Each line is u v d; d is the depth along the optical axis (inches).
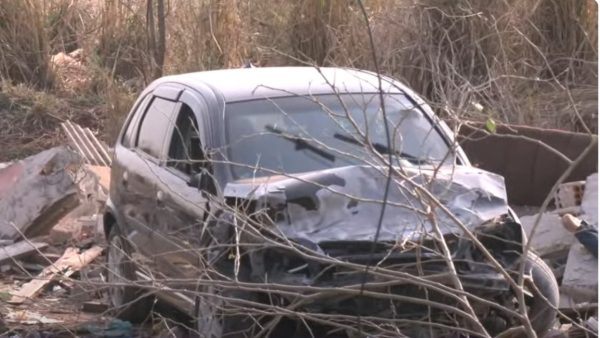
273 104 389.7
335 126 382.6
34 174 576.1
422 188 292.0
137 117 457.1
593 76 709.3
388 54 713.6
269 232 322.7
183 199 377.4
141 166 428.5
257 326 340.8
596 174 488.4
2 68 886.4
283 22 792.9
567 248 447.5
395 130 321.4
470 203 343.3
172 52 850.8
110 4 921.5
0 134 802.8
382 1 776.3
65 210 572.7
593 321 366.9
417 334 332.5
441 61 705.6
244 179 362.6
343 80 410.9
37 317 433.7
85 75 901.2
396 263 328.2
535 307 353.4
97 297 478.3
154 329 405.7
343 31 766.5
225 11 831.1
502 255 344.5
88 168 620.1
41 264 543.5
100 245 555.5
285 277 330.3
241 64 822.5
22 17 892.0
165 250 393.1
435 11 719.1
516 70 705.6
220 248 338.6
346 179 340.2
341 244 326.0
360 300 327.3
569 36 729.6
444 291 296.4
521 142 544.4
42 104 818.8
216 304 340.2
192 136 395.9
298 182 340.2
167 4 863.1
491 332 347.3
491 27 700.0
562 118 645.3
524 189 546.9
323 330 345.7
